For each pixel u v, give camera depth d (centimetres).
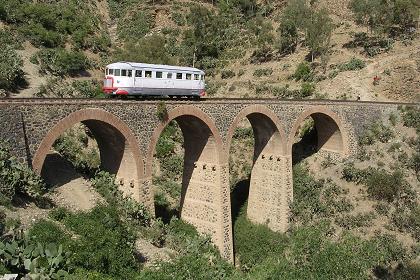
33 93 5512
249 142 6275
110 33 9994
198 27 9631
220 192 4088
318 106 5050
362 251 2745
